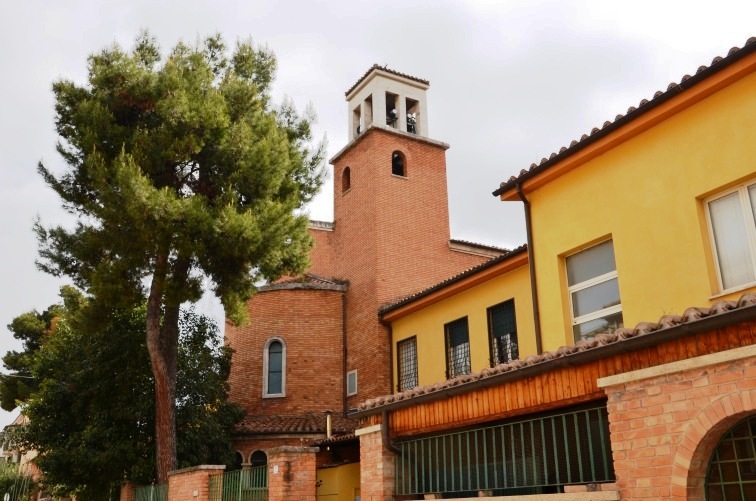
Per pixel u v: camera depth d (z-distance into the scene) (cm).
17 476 4556
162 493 1644
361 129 2825
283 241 1850
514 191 1385
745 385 573
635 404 663
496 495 859
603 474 743
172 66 1831
